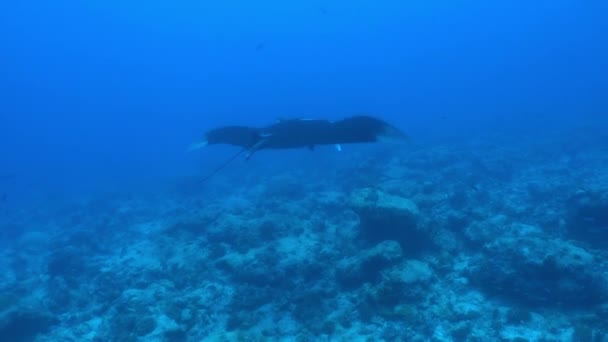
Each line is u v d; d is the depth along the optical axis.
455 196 17.31
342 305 11.38
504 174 23.16
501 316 10.06
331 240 15.13
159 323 11.42
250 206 21.05
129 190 35.78
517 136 38.12
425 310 10.57
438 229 13.62
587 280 9.91
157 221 23.86
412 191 17.91
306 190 24.52
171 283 14.11
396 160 29.00
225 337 10.38
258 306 12.12
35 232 23.89
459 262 12.59
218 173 36.62
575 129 35.59
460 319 10.18
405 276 11.05
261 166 38.53
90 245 20.27
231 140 8.10
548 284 10.16
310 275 13.04
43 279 17.38
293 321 11.25
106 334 11.73
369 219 13.27
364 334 10.21
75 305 14.23
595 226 12.56
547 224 14.41
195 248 16.16
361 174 23.94
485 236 12.96
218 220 17.17
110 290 14.53
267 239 15.69
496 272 10.88
